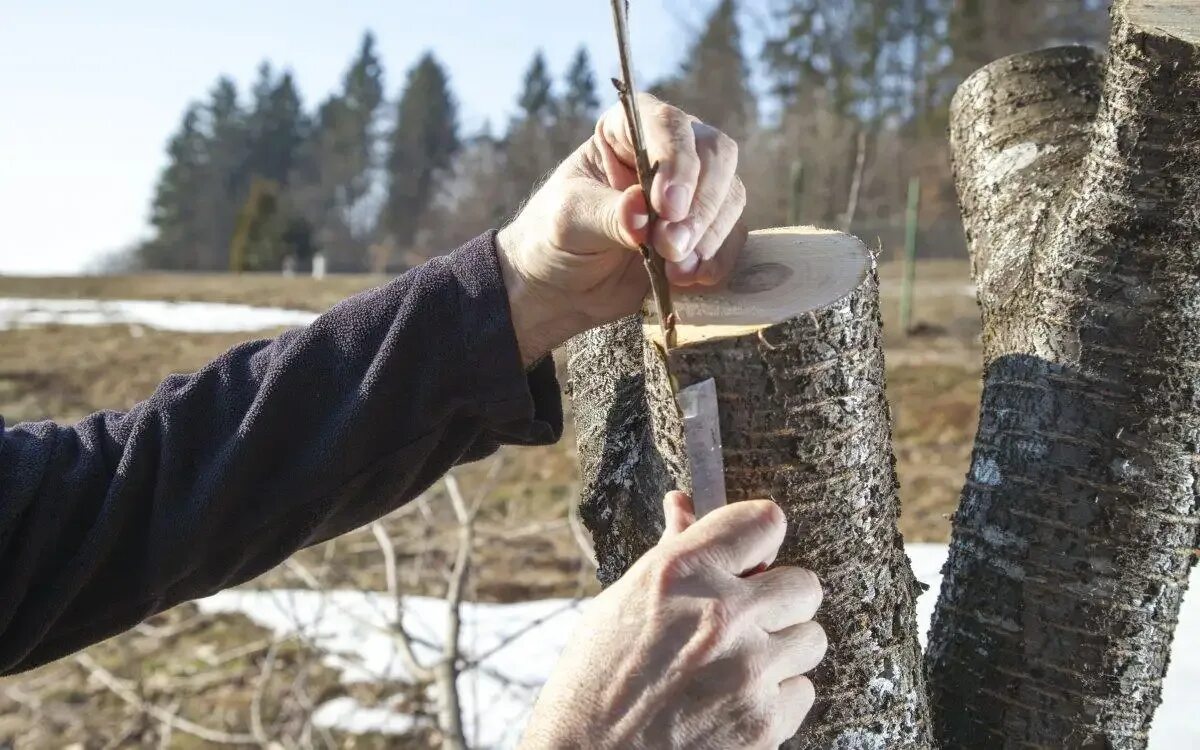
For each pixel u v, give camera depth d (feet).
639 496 4.13
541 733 3.28
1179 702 8.72
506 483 21.45
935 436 24.17
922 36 56.54
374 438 4.20
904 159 52.75
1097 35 38.88
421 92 167.22
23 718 13.89
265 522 4.30
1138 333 4.00
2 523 4.14
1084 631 4.09
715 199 3.55
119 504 4.28
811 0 52.65
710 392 3.43
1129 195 4.00
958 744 4.33
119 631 4.51
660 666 3.23
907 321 36.32
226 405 4.39
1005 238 4.78
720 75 36.04
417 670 10.97
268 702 13.78
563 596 16.06
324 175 175.63
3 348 41.01
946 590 4.55
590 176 4.02
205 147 189.88
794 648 3.41
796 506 3.60
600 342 4.73
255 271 113.80
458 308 4.13
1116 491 4.04
